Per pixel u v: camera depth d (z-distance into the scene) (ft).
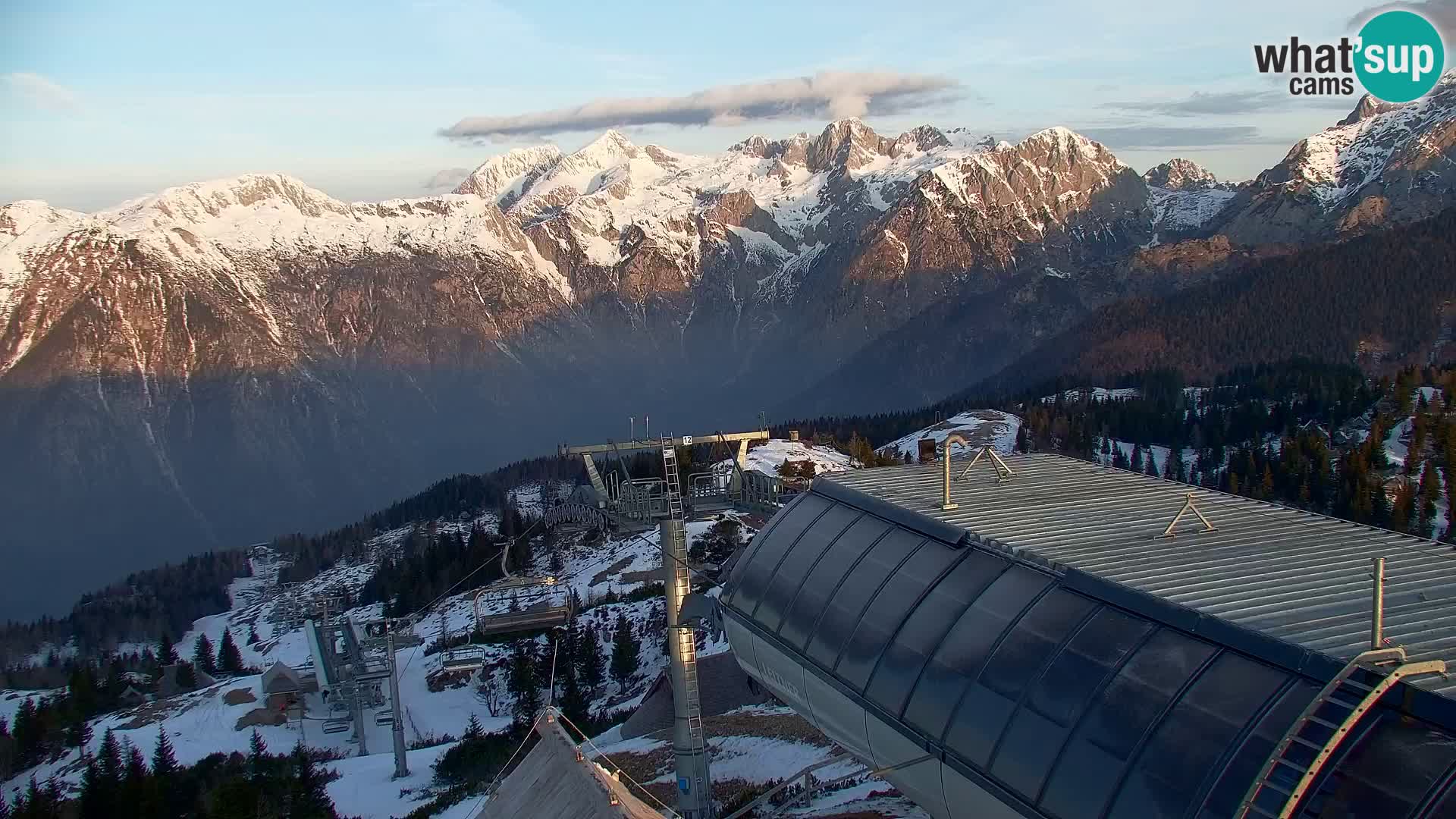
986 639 71.20
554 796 88.48
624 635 275.59
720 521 358.84
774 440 453.58
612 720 220.84
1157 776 54.95
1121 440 545.85
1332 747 45.42
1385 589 62.90
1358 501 326.85
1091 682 61.98
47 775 272.72
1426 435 398.83
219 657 428.15
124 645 591.37
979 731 67.31
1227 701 54.65
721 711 190.70
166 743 236.22
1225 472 424.05
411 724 271.90
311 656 333.42
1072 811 58.70
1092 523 82.94
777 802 124.06
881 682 78.13
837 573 91.56
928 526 86.69
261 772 217.77
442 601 431.43
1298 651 53.21
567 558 437.58
